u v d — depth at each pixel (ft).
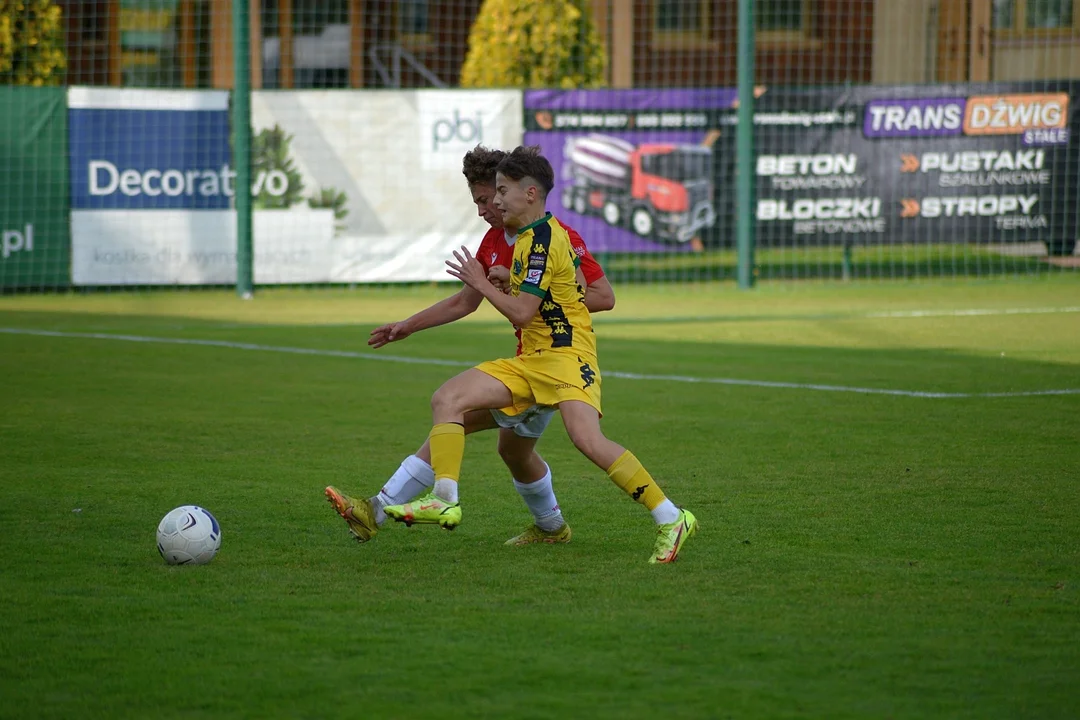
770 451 83.82
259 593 50.16
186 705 37.76
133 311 186.29
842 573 53.16
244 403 105.40
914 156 215.10
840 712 37.06
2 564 54.80
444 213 213.46
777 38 295.48
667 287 225.56
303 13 285.64
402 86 295.28
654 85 294.66
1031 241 218.18
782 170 214.28
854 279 233.14
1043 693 38.60
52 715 37.01
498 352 141.18
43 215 205.05
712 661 41.60
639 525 63.67
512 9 235.20
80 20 268.21
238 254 206.39
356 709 37.37
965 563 54.90
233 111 206.59
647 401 106.32
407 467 56.70
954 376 119.44
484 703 37.83
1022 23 276.62
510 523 64.34
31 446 85.40
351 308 190.90
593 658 41.93
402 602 48.85
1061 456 81.15
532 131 213.25
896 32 285.43
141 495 70.08
